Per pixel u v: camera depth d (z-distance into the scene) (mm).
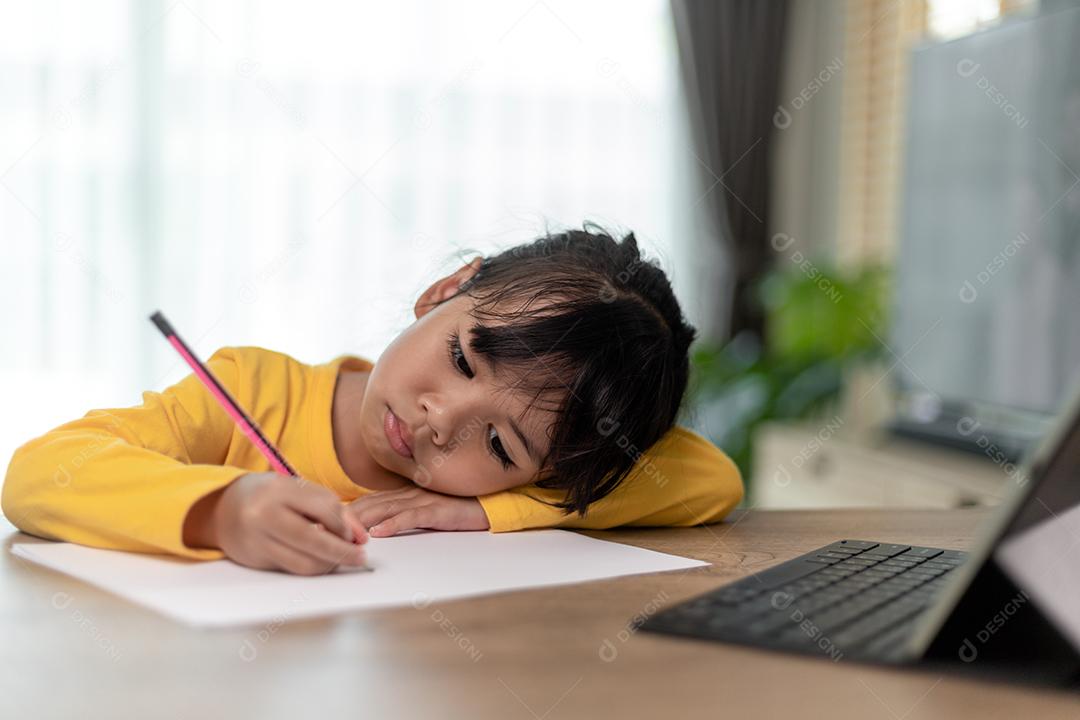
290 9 3393
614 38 3664
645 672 500
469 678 483
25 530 820
